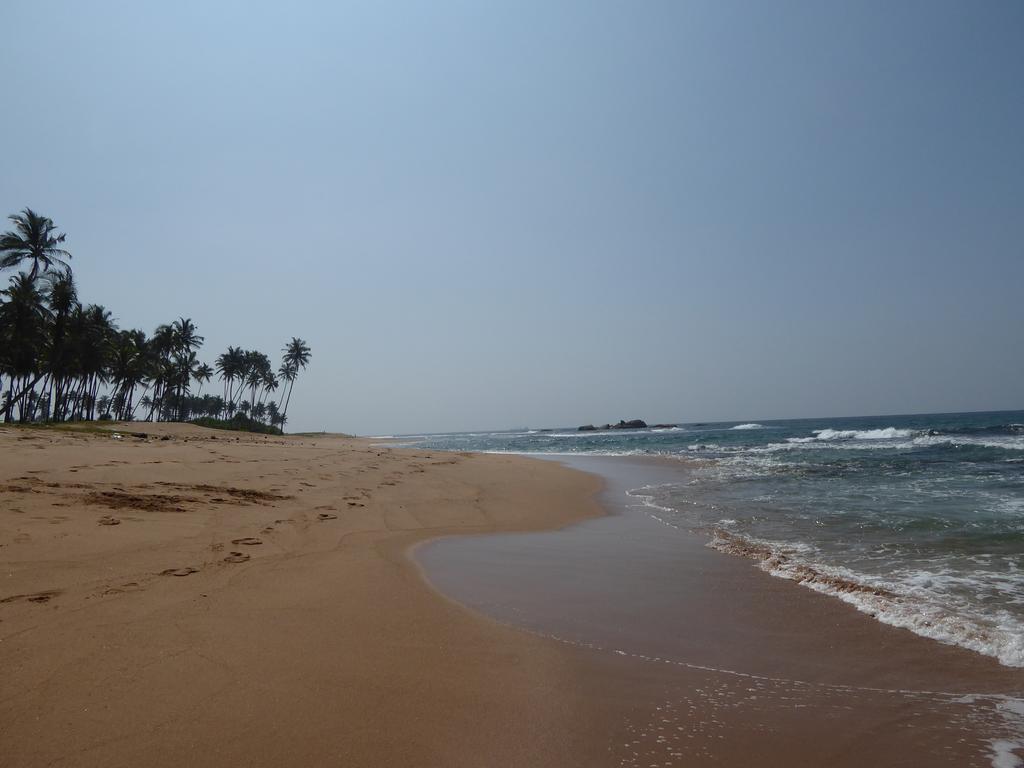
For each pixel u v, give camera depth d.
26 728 2.96
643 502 13.21
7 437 16.97
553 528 10.06
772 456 25.97
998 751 3.15
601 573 6.96
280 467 14.96
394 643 4.50
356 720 3.27
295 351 97.25
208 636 4.30
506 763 2.92
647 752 3.09
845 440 37.97
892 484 14.74
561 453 35.00
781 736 3.30
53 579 5.23
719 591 6.21
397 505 11.20
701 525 10.18
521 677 4.00
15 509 7.38
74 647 3.93
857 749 3.18
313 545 7.55
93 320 49.00
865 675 4.16
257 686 3.59
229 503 9.53
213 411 125.00
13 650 3.83
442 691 3.71
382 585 6.04
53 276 41.84
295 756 2.86
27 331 39.94
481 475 17.52
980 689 3.94
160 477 11.05
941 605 5.61
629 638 4.85
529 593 6.10
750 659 4.44
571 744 3.15
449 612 5.34
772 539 8.82
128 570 5.68
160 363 67.62
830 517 10.41
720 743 3.22
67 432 25.30
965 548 7.82
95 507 8.03
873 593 5.95
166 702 3.31
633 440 55.19
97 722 3.05
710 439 50.28
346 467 16.64
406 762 2.87
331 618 4.94
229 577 5.81
